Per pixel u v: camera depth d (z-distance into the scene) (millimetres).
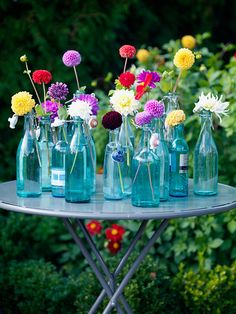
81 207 2227
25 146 2402
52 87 2449
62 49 4336
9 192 2529
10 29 4297
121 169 2355
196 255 3471
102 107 3785
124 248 3547
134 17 4824
